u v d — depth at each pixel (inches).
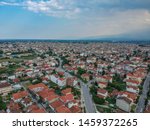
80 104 3417.8
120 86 4660.4
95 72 6117.1
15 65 7401.6
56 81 4835.1
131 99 3494.1
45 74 5772.6
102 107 3326.8
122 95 3673.7
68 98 3334.2
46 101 3393.2
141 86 4675.2
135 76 5265.8
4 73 5885.8
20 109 3056.1
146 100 3563.0
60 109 2883.9
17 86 4261.8
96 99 3521.2
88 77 5255.9
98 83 4562.0
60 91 4097.0
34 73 5639.8
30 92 4040.4
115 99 3663.9
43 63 7741.1
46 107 3211.1
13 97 3432.6
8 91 4045.3
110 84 4603.8
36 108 2950.3
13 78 5196.9
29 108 2960.1
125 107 3193.9
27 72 5649.6
